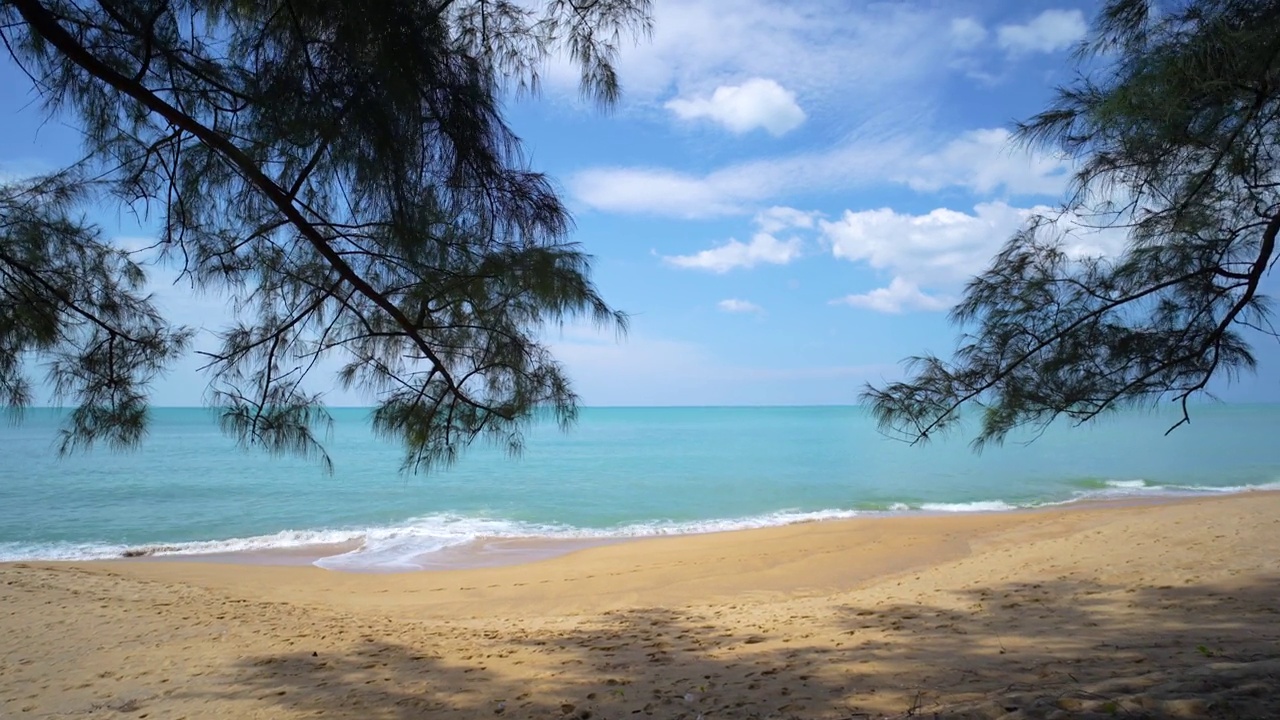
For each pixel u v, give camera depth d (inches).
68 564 605.3
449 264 141.3
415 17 114.6
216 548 722.8
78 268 147.4
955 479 1270.9
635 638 325.4
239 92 119.5
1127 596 321.1
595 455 1972.2
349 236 136.3
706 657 269.4
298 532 805.2
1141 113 136.9
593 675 249.8
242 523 887.1
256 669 285.6
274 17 115.0
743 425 4271.7
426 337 156.6
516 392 159.6
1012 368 166.2
